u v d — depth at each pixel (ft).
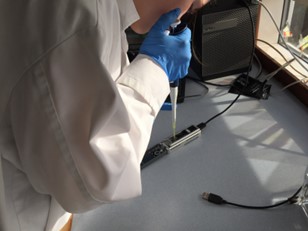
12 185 1.81
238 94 3.64
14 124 1.51
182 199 2.47
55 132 1.50
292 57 3.94
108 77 1.44
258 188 2.52
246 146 2.93
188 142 3.00
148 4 2.22
